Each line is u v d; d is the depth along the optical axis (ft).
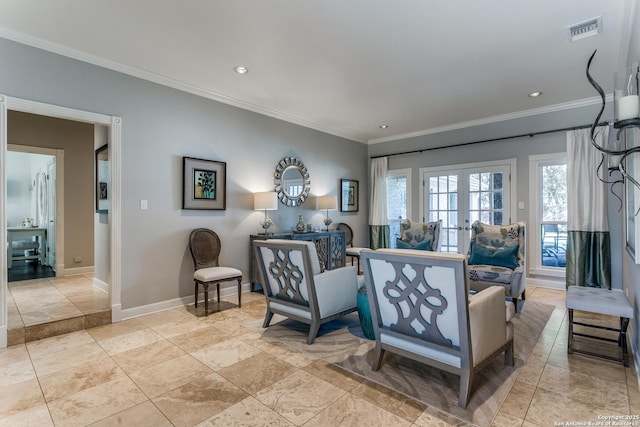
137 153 11.63
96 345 9.11
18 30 9.02
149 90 11.95
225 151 14.39
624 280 12.38
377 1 7.75
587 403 6.33
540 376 7.38
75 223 17.38
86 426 5.70
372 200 22.20
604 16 8.36
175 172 12.69
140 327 10.50
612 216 13.75
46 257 19.76
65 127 17.07
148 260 11.90
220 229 14.20
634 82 6.50
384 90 13.50
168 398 6.53
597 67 11.34
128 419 5.89
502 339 7.36
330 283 9.56
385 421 5.80
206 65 11.23
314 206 18.85
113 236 11.03
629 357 8.30
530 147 16.28
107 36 9.36
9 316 10.27
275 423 5.76
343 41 9.63
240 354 8.53
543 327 10.45
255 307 12.73
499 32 9.16
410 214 20.71
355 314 12.00
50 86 9.78
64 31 9.11
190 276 13.17
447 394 6.63
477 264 13.29
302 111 16.35
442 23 8.69
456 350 6.25
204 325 10.69
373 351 8.71
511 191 16.87
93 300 12.17
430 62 10.94
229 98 14.35
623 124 6.48
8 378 7.31
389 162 21.79
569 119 15.12
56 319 9.97
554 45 9.84
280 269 9.73
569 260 14.57
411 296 6.69
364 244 22.59
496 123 17.33
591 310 8.25
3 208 8.97
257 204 14.90
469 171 18.37
